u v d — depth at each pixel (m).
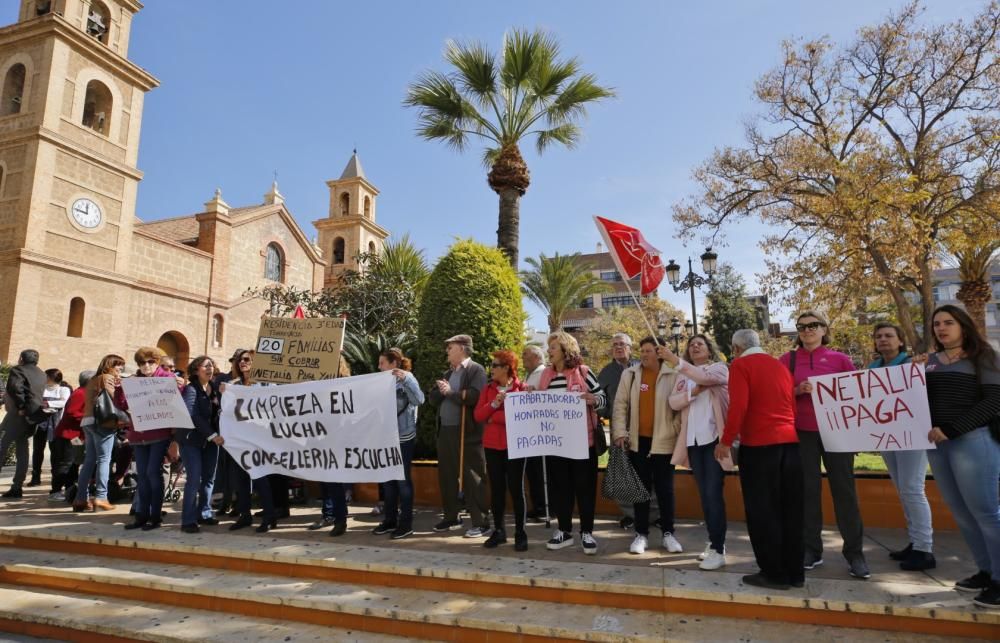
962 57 16.77
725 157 19.47
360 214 39.06
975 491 3.61
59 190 21.42
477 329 7.58
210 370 5.96
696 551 4.88
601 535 5.51
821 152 17.72
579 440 4.82
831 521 5.98
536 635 3.59
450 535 5.51
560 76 11.55
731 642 3.38
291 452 5.60
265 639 3.81
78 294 21.78
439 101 11.66
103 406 6.72
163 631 3.94
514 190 11.15
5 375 17.00
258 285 30.86
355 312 12.67
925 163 16.81
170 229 31.52
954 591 3.78
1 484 9.29
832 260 15.68
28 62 21.91
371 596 4.17
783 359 4.73
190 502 5.62
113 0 23.92
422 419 7.78
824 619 3.60
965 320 3.82
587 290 28.69
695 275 19.53
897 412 3.97
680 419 4.80
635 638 3.43
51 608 4.40
